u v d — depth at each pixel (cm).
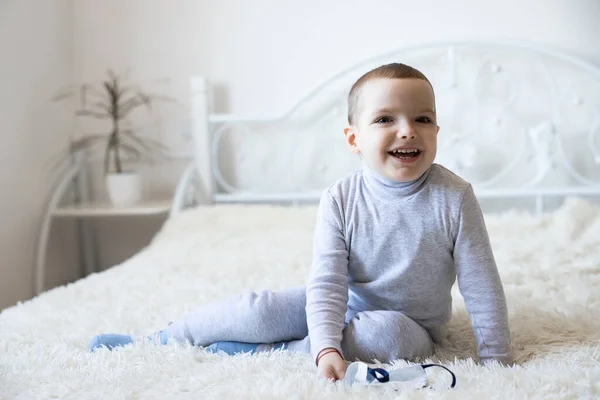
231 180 239
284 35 231
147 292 145
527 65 217
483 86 220
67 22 240
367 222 101
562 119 217
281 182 236
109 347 109
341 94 229
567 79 216
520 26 217
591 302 126
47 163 228
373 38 225
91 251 250
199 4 234
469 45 217
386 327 94
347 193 104
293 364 95
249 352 101
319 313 96
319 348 91
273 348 104
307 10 228
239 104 236
